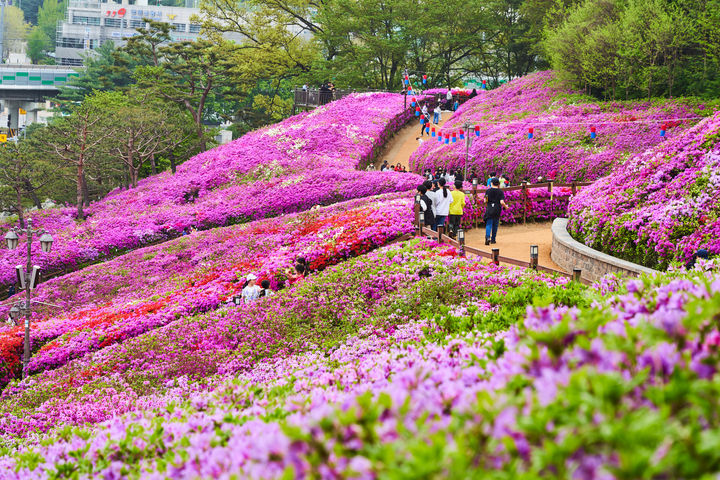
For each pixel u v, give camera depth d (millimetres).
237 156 51000
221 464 4613
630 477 2650
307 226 27344
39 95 157000
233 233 32812
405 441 3285
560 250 19234
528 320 4887
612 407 3037
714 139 17719
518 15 70000
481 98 54844
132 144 55000
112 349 18156
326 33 71125
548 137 38312
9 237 21141
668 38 37500
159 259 31891
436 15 68125
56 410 14023
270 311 16281
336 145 48188
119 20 195500
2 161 45188
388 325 13289
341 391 6734
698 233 15312
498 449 3146
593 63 42188
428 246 18266
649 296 5188
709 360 3408
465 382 4719
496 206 21109
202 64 66875
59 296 30125
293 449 3492
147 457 6371
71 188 59719
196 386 13656
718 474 2627
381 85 74625
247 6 79875
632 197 18344
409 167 46625
